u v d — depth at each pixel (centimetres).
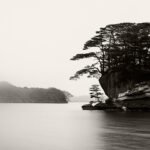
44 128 2962
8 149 1656
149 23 7100
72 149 1619
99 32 7444
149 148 1574
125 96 6575
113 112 6225
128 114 5228
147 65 6769
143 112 5941
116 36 7375
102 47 7519
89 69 7494
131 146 1645
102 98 8250
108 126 2989
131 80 6750
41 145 1789
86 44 7506
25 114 6625
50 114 6500
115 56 6969
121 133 2319
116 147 1620
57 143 1861
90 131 2547
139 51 6812
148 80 6525
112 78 7088
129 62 6881
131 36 6862
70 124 3434
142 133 2308
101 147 1645
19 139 2080
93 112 6531
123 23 7325
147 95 6112
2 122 3891
